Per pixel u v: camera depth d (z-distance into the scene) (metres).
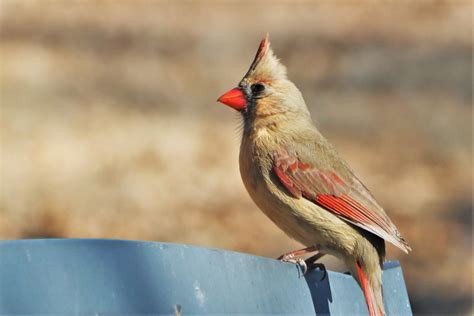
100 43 19.66
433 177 13.01
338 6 23.08
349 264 6.02
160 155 13.42
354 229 6.05
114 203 11.90
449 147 14.06
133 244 3.91
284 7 23.11
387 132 14.81
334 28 21.31
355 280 5.81
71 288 3.74
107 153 13.48
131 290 3.81
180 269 3.98
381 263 6.00
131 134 14.32
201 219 11.56
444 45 19.92
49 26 20.73
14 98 15.80
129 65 18.33
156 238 11.16
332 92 16.97
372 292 5.67
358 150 14.05
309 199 6.05
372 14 22.42
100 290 3.76
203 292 4.02
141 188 12.28
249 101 6.44
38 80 16.95
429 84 17.31
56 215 11.54
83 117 14.96
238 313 4.16
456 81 17.45
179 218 11.55
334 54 19.36
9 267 3.72
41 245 3.80
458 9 22.70
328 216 6.03
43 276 3.73
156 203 11.89
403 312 5.79
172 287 3.92
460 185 12.73
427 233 11.22
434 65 18.42
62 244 3.82
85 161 13.12
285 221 6.17
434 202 12.13
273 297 4.47
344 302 5.32
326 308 4.98
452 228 11.38
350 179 6.12
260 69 6.45
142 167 13.01
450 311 9.61
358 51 19.52
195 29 21.14
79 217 11.52
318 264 5.20
